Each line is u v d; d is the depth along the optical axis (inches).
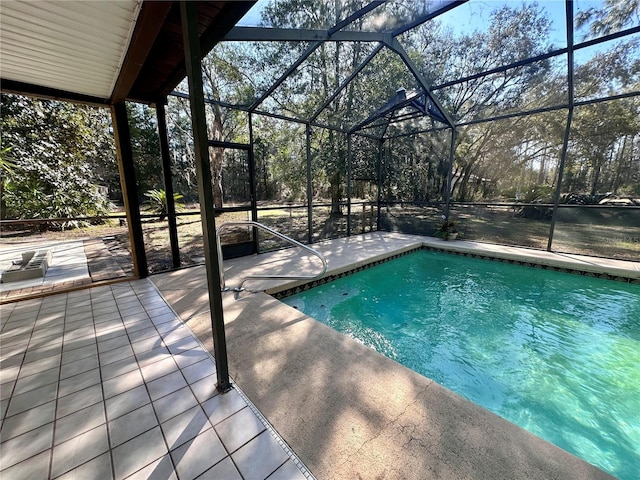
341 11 148.4
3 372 74.4
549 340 118.0
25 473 47.1
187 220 241.3
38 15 71.5
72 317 107.0
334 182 309.6
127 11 72.1
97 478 46.2
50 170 278.8
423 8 155.5
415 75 197.6
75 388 68.2
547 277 183.6
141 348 85.8
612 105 249.4
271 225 252.7
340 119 273.1
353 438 53.4
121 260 199.6
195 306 117.1
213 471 47.3
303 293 162.2
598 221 223.3
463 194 384.5
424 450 50.6
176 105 236.1
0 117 248.1
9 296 128.4
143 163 284.2
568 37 157.4
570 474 45.7
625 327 124.9
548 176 319.9
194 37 53.8
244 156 201.3
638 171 245.3
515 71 287.4
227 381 67.5
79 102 132.0
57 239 277.1
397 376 72.4
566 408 83.0
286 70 165.6
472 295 163.3
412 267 212.1
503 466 47.3
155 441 53.2
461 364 105.2
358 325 133.7
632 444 70.5
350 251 220.8
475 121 232.2
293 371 74.5
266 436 54.1
